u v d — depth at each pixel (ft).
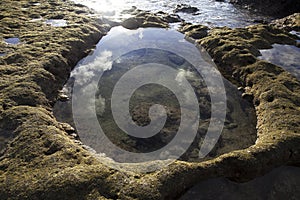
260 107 76.02
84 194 48.70
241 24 137.08
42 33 108.27
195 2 177.88
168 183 51.16
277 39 114.62
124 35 119.65
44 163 53.72
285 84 81.46
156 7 163.53
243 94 82.74
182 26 131.34
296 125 65.41
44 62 87.04
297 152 59.26
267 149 58.08
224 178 54.85
